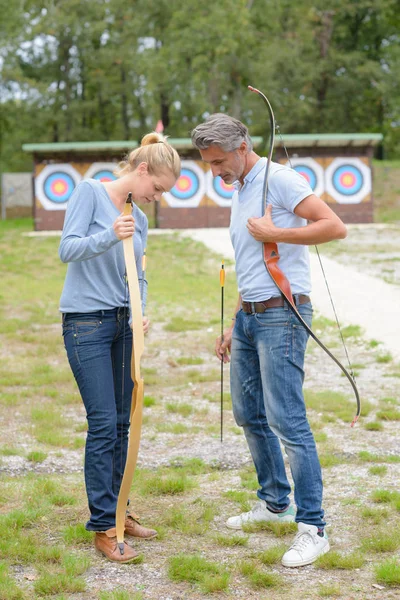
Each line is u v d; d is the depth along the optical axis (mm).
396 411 6637
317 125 42344
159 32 37031
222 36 33062
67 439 6043
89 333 3820
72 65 40125
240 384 4086
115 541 3859
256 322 3852
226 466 5434
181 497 4734
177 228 24422
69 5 36938
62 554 3850
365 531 4125
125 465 3939
